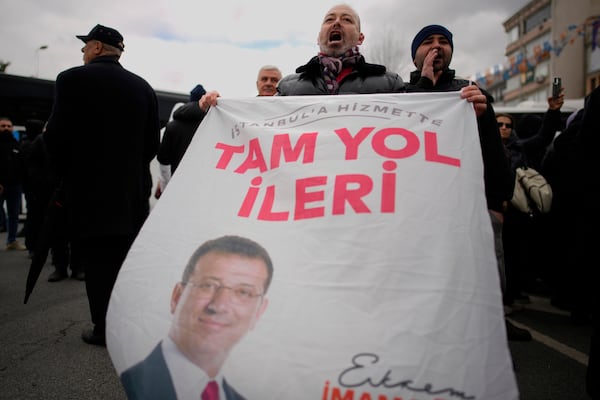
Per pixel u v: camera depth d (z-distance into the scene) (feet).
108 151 8.96
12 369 8.43
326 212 4.79
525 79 121.39
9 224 21.67
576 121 11.84
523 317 13.08
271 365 4.09
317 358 4.03
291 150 5.41
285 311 4.30
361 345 4.04
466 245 4.55
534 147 14.05
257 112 6.14
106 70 9.14
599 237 8.97
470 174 5.02
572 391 7.87
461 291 4.30
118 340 4.74
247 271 4.62
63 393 7.50
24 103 31.30
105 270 9.25
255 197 5.19
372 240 4.55
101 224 8.77
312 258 4.55
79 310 12.35
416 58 8.38
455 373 3.95
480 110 5.72
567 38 99.40
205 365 4.29
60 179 9.59
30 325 11.04
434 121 5.46
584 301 11.94
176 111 12.19
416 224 4.63
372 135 5.34
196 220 5.17
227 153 5.78
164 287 4.79
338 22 7.86
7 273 16.92
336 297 4.30
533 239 14.01
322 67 8.01
